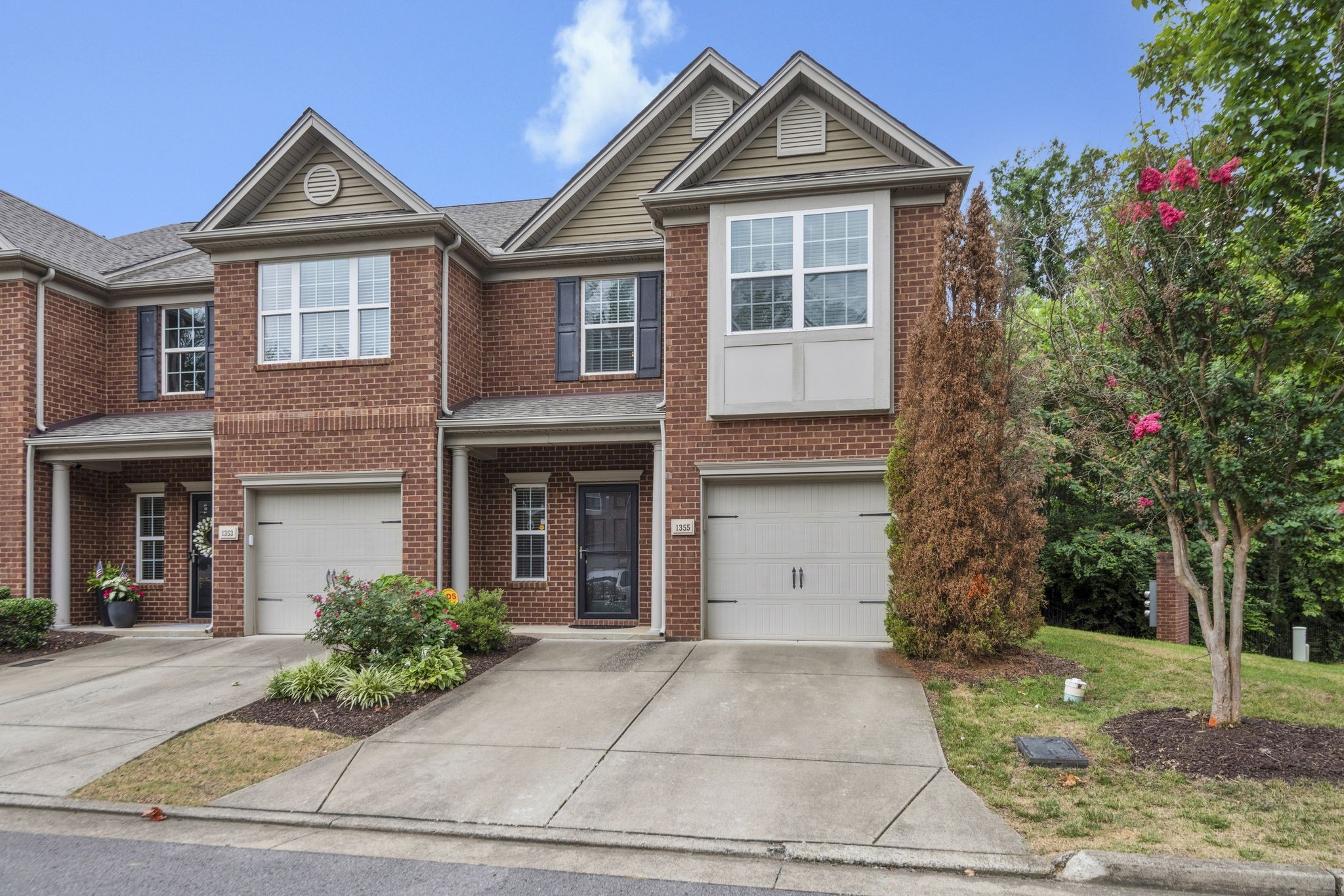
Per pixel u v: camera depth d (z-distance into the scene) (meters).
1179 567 6.78
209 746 7.12
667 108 13.26
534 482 12.91
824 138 11.18
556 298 13.30
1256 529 6.52
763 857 5.00
